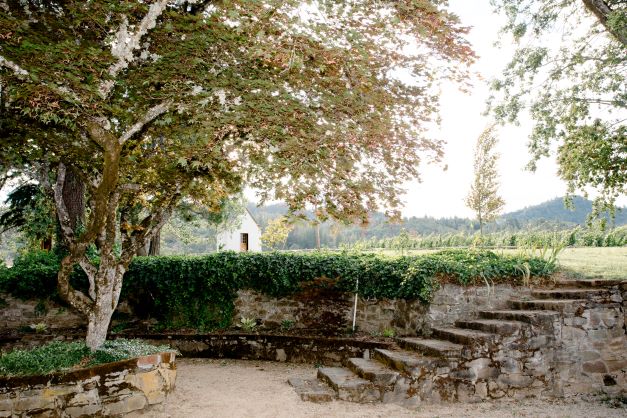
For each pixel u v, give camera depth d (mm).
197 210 16094
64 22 5906
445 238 22047
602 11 10344
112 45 5719
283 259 9656
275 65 5910
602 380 6977
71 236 6559
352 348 8375
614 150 9820
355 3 5465
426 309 8164
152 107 6473
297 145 5430
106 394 5312
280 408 5559
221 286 9883
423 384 6109
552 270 8742
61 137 6516
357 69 5582
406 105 6508
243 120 5629
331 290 9508
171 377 6047
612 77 11125
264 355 9062
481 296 8281
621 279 7680
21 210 13172
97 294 6344
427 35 5539
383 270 8789
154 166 7129
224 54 6191
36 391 5113
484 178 20359
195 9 6637
